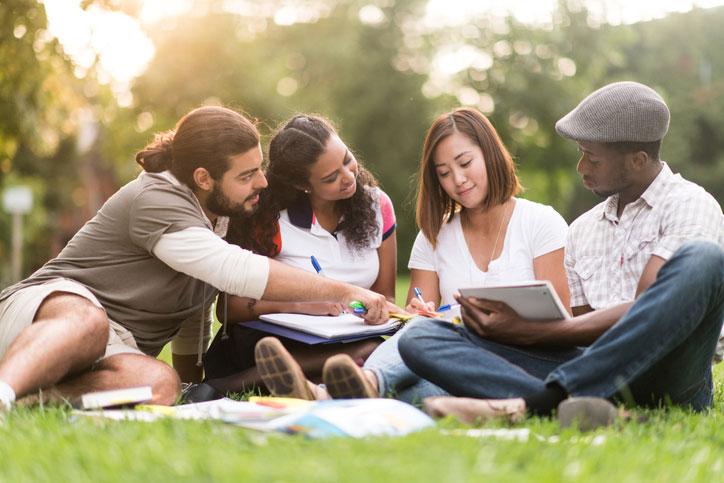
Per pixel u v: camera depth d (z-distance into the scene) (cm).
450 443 336
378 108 4088
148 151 576
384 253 659
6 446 351
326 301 550
